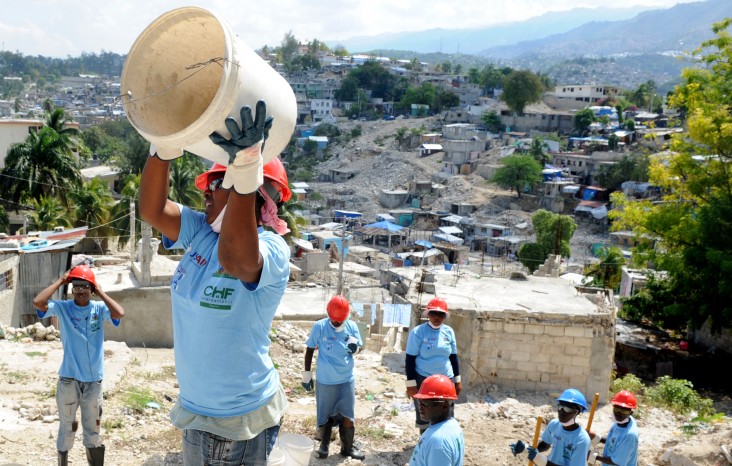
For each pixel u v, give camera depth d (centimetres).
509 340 1345
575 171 9869
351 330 840
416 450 529
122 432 837
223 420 317
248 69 251
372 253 7294
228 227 268
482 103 14650
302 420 990
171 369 1234
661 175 2888
